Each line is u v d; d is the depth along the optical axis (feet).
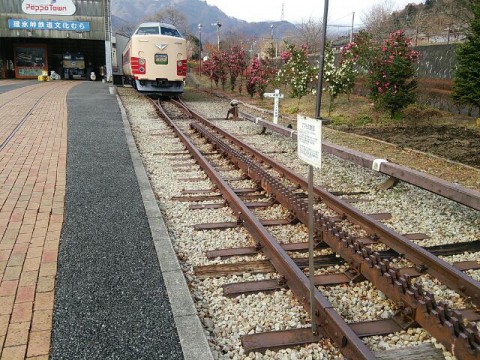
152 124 42.52
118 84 101.50
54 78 124.26
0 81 106.83
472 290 11.77
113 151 28.25
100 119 41.91
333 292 12.30
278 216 18.39
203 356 9.18
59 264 12.92
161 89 65.46
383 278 11.72
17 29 112.57
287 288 12.42
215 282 12.76
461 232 16.69
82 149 28.50
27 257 13.30
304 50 57.52
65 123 38.96
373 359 8.58
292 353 9.68
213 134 36.37
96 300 11.10
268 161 26.96
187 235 16.15
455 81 39.81
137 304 10.98
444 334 9.61
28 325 9.98
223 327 10.68
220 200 20.15
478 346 8.84
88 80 127.24
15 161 24.99
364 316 11.23
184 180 23.31
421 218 18.20
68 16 113.80
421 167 25.96
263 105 63.98
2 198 18.63
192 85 113.09
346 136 36.76
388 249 15.12
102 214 17.12
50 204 18.04
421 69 55.06
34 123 38.70
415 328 10.51
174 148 31.53
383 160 22.33
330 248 15.08
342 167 26.91
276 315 11.14
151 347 9.41
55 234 15.08
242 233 16.29
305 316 11.11
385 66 43.80
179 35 66.49
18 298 11.06
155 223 16.38
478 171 24.59
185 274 13.20
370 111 49.29
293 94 57.67
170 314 10.61
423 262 13.56
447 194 17.76
